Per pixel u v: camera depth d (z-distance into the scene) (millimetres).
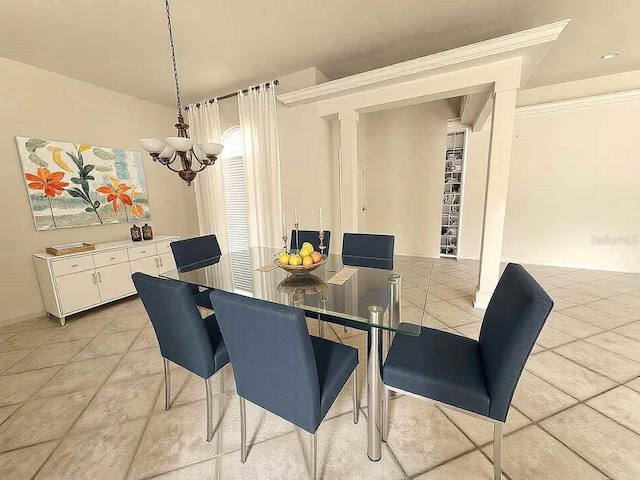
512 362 975
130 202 3746
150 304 1399
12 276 2809
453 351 1344
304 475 1235
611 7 2197
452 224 5070
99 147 3391
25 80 2818
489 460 1269
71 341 2465
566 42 2740
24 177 2836
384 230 5336
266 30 2426
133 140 3783
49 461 1337
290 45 2682
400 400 1678
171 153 1938
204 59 2893
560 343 2137
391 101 2910
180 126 1950
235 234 4395
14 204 2791
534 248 4277
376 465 1266
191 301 1292
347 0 2068
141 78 3244
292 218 3727
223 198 4258
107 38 2443
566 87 3764
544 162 4035
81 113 3260
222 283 1863
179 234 4465
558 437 1360
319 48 2748
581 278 3582
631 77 3453
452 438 1391
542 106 3887
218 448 1385
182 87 3559
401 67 2604
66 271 2795
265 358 1053
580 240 3996
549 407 1542
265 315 952
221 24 2316
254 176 3809
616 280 3488
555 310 2688
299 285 1763
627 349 2047
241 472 1259
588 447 1304
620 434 1365
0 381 1938
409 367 1228
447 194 5023
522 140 4109
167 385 1617
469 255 4855
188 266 2320
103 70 3010
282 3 2084
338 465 1271
